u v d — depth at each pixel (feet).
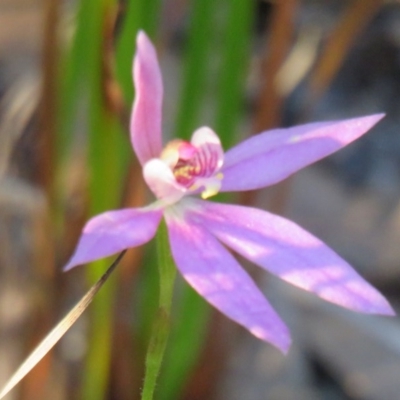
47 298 0.77
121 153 0.74
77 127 0.84
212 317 0.79
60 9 0.72
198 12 0.76
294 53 0.82
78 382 0.81
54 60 0.73
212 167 0.64
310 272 0.62
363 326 0.84
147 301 0.78
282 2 0.75
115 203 0.74
